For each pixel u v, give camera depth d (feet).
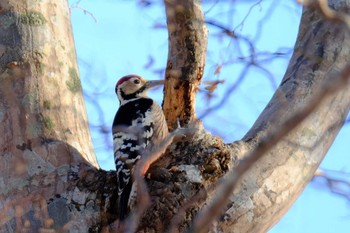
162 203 32.91
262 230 34.01
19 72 35.96
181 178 33.40
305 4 25.90
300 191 34.86
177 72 38.58
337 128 36.22
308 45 37.91
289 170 34.27
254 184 33.60
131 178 33.99
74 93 36.76
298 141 34.83
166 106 40.04
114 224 33.47
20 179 34.19
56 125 35.47
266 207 33.65
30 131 35.04
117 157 38.52
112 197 33.91
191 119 39.32
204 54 38.32
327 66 37.01
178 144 34.76
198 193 33.09
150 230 32.65
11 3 37.22
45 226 33.32
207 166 33.68
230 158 34.01
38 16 37.24
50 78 36.27
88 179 34.50
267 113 36.11
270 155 34.17
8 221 33.58
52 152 34.78
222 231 32.81
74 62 37.68
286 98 36.17
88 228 33.45
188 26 37.42
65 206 33.68
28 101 35.55
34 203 33.71
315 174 32.99
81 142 35.81
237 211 33.06
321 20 38.34
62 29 37.83
